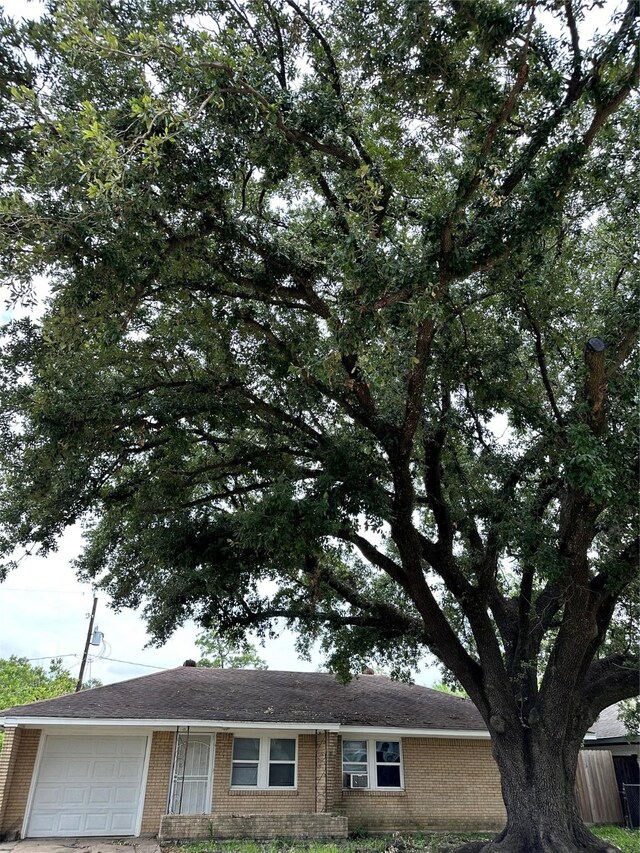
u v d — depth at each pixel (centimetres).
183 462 1236
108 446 1024
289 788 1559
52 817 1427
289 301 1106
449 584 1177
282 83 991
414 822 1595
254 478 1359
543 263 969
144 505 1220
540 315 1063
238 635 1412
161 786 1494
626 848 1224
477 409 1209
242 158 925
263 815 1355
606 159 964
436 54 835
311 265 1040
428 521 1538
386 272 766
